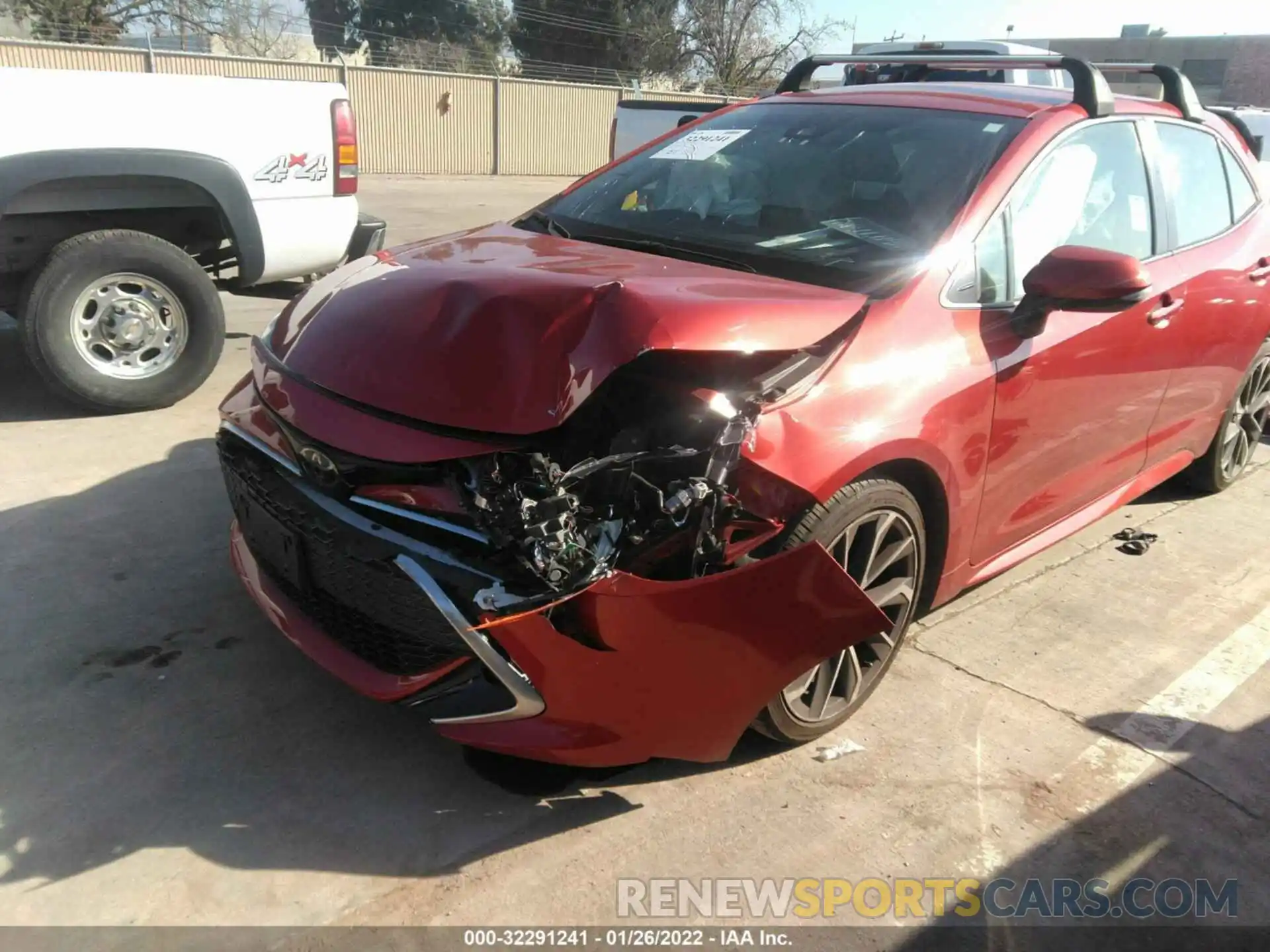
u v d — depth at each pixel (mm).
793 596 2416
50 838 2473
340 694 3076
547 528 2234
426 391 2471
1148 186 3871
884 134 3566
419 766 2807
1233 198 4449
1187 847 2691
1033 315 3166
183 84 4910
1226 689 3406
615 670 2385
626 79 43094
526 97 26547
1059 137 3441
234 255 5414
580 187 3975
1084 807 2811
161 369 5191
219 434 2988
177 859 2439
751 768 2898
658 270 2914
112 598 3488
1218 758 3051
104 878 2377
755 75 46500
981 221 3137
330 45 43844
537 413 2396
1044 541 3750
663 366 2730
